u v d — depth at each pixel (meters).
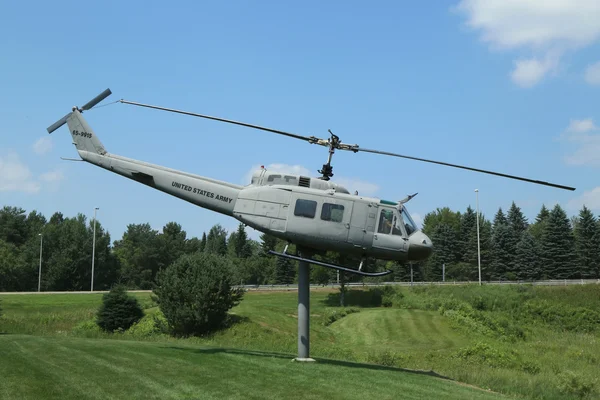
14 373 13.81
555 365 30.83
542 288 69.19
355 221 17.30
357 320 49.97
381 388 14.32
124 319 38.38
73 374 14.13
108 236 118.25
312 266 72.06
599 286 68.56
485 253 105.69
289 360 18.03
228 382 13.92
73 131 19.31
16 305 53.03
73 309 50.09
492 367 28.42
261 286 79.12
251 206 17.86
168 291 36.19
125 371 14.71
